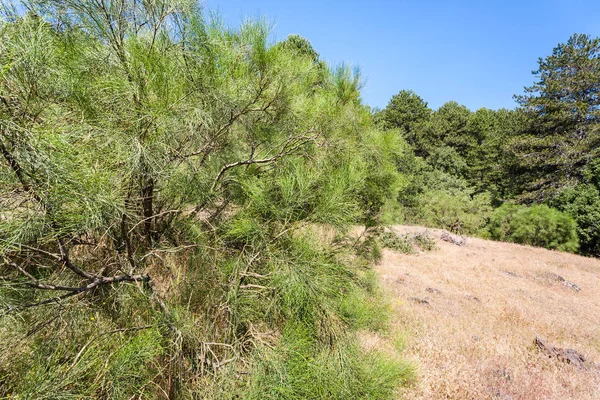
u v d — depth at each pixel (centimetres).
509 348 471
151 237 187
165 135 151
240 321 178
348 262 243
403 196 1772
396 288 657
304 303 177
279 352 162
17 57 110
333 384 166
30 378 116
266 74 191
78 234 139
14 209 106
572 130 2056
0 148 97
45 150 103
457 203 1867
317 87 290
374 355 229
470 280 823
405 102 3192
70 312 150
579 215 1537
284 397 151
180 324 161
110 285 169
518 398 354
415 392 326
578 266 1169
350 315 202
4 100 105
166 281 195
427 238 1195
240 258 191
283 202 183
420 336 459
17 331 134
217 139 199
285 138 225
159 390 159
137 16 153
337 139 242
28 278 131
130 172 134
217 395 147
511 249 1361
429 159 2748
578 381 400
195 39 164
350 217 196
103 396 129
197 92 167
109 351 142
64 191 107
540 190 1980
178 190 182
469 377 373
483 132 3102
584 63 1980
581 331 570
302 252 184
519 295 752
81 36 143
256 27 190
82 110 138
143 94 142
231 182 210
